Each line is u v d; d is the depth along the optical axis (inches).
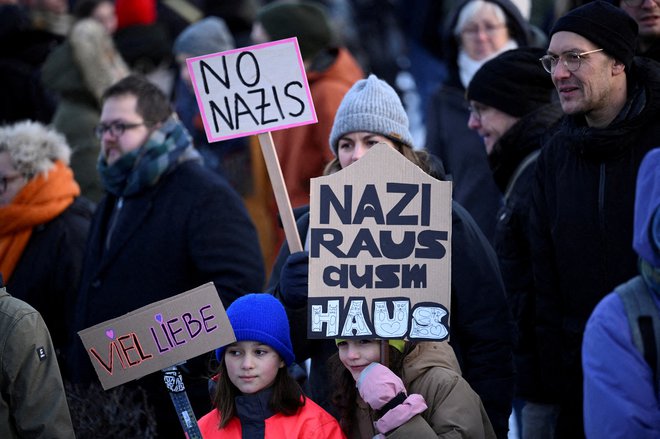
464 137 398.6
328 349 268.8
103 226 335.6
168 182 325.4
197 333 247.3
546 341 275.9
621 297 211.2
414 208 244.5
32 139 354.0
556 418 288.8
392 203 245.0
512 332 266.7
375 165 245.4
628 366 206.4
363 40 664.4
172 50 533.6
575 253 264.4
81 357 328.5
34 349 251.3
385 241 244.4
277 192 271.6
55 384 253.9
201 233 319.3
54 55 454.0
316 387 269.6
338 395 250.4
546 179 273.1
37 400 251.0
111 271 325.1
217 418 253.4
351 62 424.5
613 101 261.1
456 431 236.7
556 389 276.4
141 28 523.5
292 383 252.1
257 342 248.2
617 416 205.3
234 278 317.7
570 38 259.3
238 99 274.7
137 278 322.0
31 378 250.2
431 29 557.9
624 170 258.4
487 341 261.6
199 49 493.7
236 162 464.4
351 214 245.0
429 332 240.8
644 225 205.6
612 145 257.0
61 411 253.4
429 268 243.1
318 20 417.1
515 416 367.2
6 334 250.1
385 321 241.6
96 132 334.3
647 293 209.8
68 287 353.7
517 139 311.3
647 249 205.3
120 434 288.0
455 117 402.3
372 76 273.6
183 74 499.2
